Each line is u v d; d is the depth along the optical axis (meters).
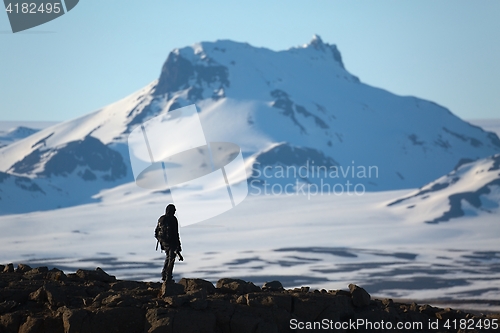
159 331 14.69
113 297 16.03
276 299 16.28
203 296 16.00
